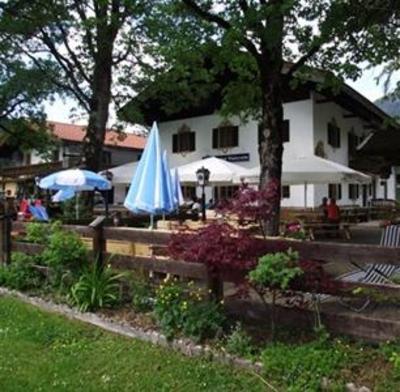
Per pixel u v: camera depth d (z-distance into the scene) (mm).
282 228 8258
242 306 5805
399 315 5410
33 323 6961
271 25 10227
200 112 28938
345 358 4730
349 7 9969
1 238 9508
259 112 14719
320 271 5277
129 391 4922
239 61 13656
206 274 6113
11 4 17922
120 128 22656
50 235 8344
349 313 5375
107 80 19484
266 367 4863
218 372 5098
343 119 28109
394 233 8438
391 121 12656
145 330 6113
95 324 6711
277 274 5031
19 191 35719
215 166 17016
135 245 8695
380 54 11578
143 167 9648
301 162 15258
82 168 18859
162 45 15977
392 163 13570
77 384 5074
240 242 5328
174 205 10789
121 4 18297
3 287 8625
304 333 5363
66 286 7723
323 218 16891
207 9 11789
